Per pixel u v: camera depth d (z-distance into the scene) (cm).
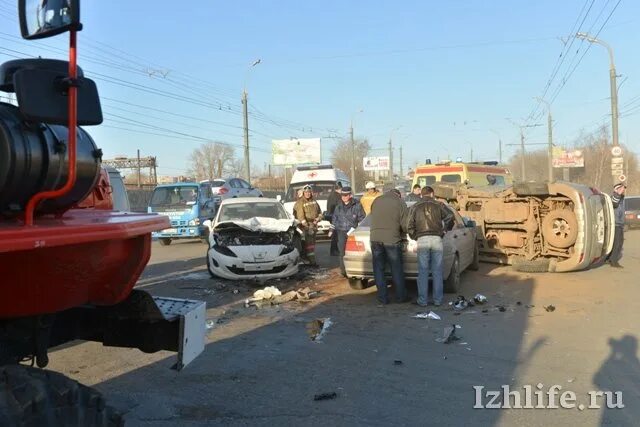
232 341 690
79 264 257
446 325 755
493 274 1171
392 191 907
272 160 6138
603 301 896
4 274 234
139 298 350
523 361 600
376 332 724
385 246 888
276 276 1077
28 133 241
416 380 546
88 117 233
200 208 2011
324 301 921
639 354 617
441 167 1972
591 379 542
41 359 296
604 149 6619
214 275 1109
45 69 220
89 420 249
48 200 254
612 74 2762
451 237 976
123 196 939
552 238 1152
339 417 459
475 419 454
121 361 610
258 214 1262
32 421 214
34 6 225
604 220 1184
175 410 475
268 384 538
